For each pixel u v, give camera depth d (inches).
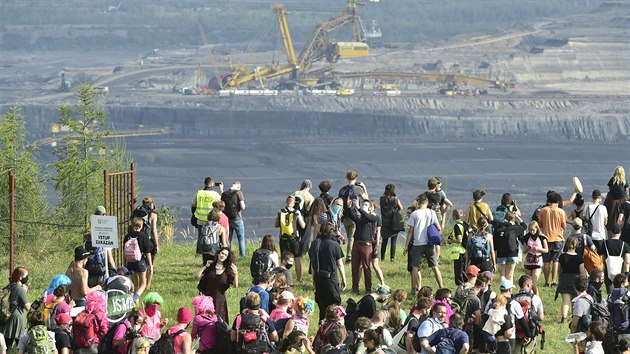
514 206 2070.6
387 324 1507.1
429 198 2196.1
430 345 1376.7
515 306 1529.3
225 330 1385.3
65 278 1488.7
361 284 2237.9
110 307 1384.1
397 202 2276.1
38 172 3090.6
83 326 1386.6
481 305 1574.8
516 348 1541.6
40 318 1371.8
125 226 2326.5
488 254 1962.4
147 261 1975.9
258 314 1382.9
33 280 2362.2
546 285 2269.9
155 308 1364.4
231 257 1606.8
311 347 1353.3
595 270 1688.0
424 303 1435.8
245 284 2253.9
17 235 2706.7
